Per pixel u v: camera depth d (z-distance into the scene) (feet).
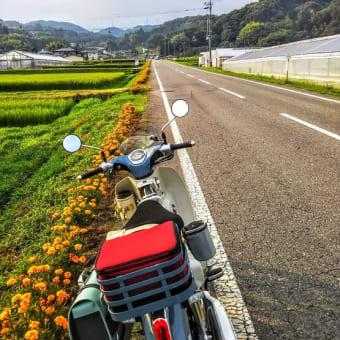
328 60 54.08
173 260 4.98
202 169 19.40
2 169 25.31
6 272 12.27
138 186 7.26
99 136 30.66
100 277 5.05
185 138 26.37
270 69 81.46
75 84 100.01
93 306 5.64
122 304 5.06
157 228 5.67
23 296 8.25
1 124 48.26
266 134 25.93
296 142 23.24
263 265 10.53
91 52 589.73
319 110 33.78
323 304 8.80
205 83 73.41
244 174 18.15
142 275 4.97
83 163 23.75
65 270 11.09
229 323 6.16
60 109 53.78
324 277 9.77
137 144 9.50
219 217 13.73
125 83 111.96
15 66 308.19
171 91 61.26
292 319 8.40
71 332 5.72
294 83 61.21
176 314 5.46
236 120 31.86
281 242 11.65
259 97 45.98
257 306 8.92
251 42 420.77
